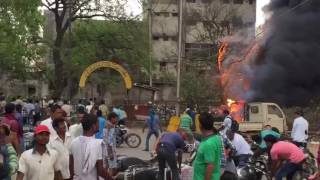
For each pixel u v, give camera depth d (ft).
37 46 114.42
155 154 40.06
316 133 93.09
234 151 36.14
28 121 89.66
